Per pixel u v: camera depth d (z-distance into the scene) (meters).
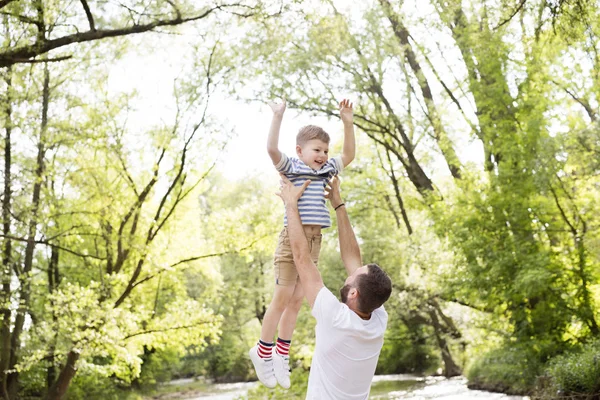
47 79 14.74
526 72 14.36
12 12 9.10
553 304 14.05
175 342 16.73
